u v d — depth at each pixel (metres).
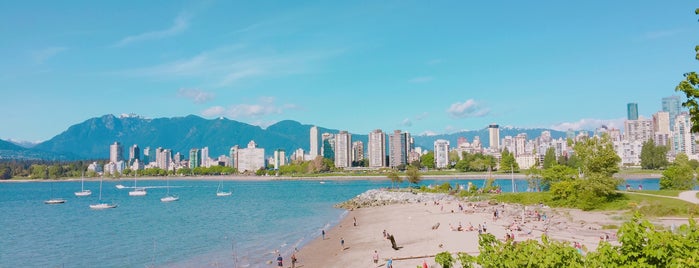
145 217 131.50
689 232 17.84
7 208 171.62
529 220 87.69
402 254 61.97
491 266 22.23
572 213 95.12
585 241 63.00
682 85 19.14
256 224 108.94
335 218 117.38
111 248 80.56
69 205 184.62
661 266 17.61
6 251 79.56
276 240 84.75
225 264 65.56
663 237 17.69
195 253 74.25
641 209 87.06
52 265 67.81
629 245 18.42
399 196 161.75
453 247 64.06
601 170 101.69
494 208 111.38
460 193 155.75
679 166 129.75
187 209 155.38
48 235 98.31
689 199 95.62
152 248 79.44
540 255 20.56
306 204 162.88
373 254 64.25
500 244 23.33
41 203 196.25
